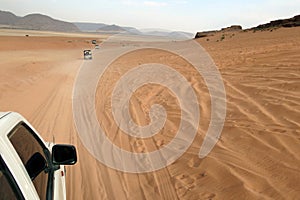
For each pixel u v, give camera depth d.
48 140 8.05
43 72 24.72
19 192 2.01
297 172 5.02
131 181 5.73
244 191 4.82
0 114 2.73
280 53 17.53
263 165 5.50
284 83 10.30
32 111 11.30
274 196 4.57
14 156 2.19
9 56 41.97
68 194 5.25
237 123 7.76
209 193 5.00
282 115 7.59
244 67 15.16
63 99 13.69
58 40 103.94
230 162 5.85
